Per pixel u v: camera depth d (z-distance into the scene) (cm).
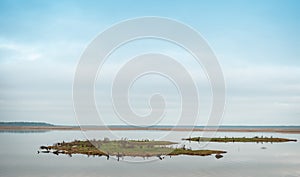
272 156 6462
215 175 4578
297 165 5419
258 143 9581
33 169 4966
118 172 4706
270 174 4681
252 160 5891
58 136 12206
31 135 13138
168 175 4541
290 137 13050
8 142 9369
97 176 4462
